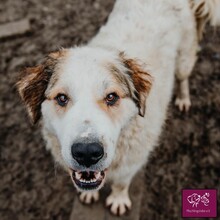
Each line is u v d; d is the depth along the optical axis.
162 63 0.81
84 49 0.67
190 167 0.97
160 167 0.97
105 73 0.61
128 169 0.75
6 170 0.98
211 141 1.01
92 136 0.54
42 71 0.66
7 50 1.22
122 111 0.62
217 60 1.17
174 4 0.86
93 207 0.88
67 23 1.29
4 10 1.33
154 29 0.81
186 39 0.91
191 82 1.12
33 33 1.26
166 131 1.03
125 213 0.87
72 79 0.59
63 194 0.94
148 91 0.69
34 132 1.04
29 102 0.68
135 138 0.70
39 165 0.99
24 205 0.93
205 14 0.93
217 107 1.07
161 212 0.91
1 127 1.05
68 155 0.56
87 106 0.57
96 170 0.58
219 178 0.95
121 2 0.87
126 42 0.78
